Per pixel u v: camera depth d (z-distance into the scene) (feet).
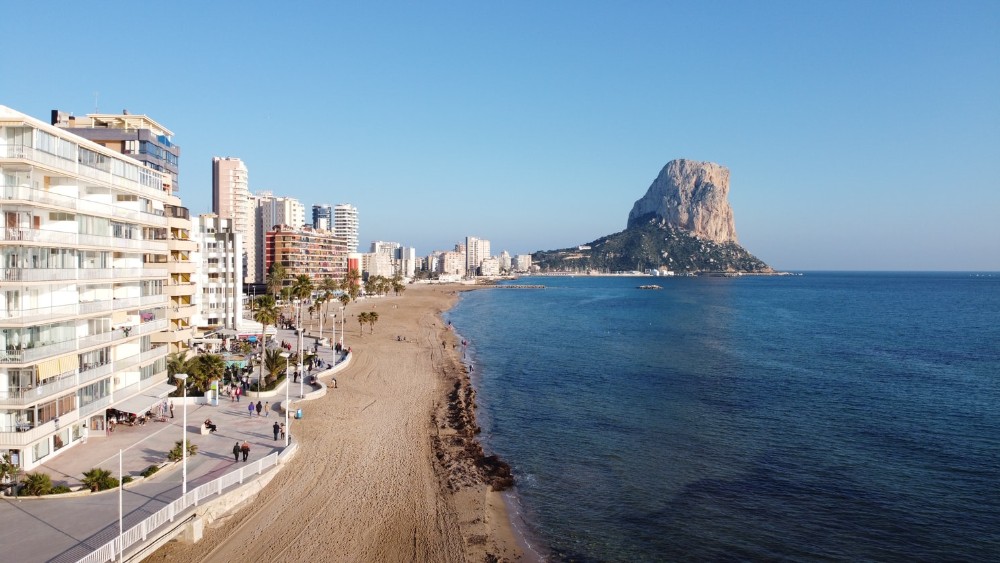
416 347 362.33
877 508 138.62
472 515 129.08
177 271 234.99
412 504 131.44
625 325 525.34
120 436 150.61
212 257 319.27
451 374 280.92
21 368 120.26
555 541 121.70
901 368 313.53
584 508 137.49
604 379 280.31
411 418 196.95
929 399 242.37
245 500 122.62
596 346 390.01
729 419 211.00
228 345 289.53
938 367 317.22
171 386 180.24
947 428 200.95
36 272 122.83
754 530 127.75
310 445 159.02
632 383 271.28
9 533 96.37
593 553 117.29
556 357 344.49
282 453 141.79
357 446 163.43
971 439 188.75
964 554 118.21
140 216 167.73
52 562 87.51
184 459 109.60
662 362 327.67
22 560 87.81
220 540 108.47
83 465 128.06
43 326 126.72
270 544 108.88
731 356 349.41
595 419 210.18
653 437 189.88
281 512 121.08
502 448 178.19
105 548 89.10
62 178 138.10
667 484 152.15
